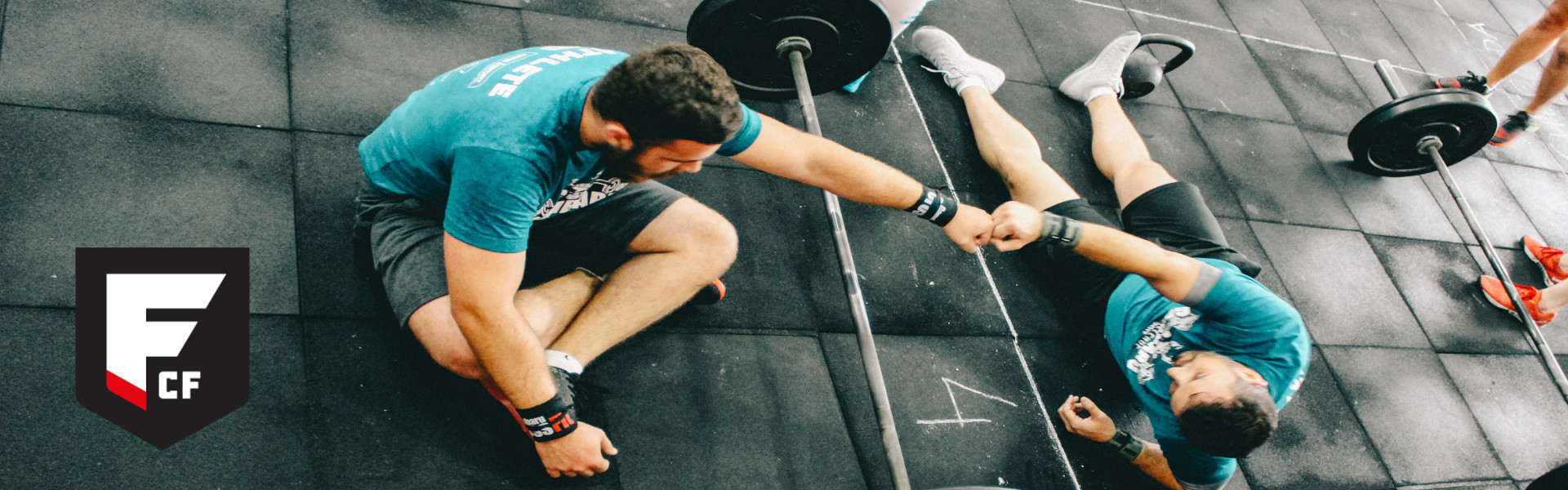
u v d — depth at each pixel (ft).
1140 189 9.10
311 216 6.82
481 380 5.55
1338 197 11.67
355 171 7.23
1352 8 15.46
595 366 6.67
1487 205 12.60
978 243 6.48
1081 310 8.29
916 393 7.65
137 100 6.88
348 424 5.88
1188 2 13.82
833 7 7.73
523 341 4.72
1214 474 7.00
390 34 8.30
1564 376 9.26
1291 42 14.06
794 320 7.69
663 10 9.95
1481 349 10.55
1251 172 11.46
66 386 5.49
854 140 9.40
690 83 3.91
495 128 4.31
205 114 7.03
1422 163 11.68
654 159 4.48
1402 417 9.36
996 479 7.41
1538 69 16.10
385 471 5.78
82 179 6.31
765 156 5.43
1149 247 6.32
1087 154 10.64
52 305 5.75
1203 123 11.84
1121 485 7.91
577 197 5.62
